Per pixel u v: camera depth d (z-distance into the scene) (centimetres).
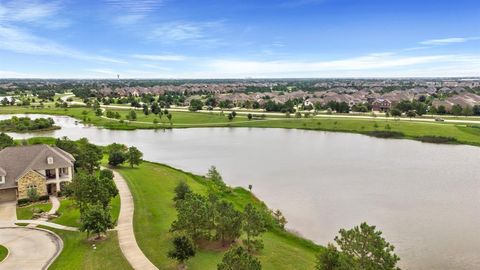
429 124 15562
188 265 4222
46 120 17375
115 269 4144
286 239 5194
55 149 7656
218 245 4788
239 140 13725
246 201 6681
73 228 5350
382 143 12862
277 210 5984
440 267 4462
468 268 4438
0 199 6550
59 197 6756
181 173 8756
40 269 4200
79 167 8100
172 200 6556
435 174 8562
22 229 5350
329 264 3478
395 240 5162
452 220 5859
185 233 4716
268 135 14950
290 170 9012
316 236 5325
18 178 6450
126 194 6838
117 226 5359
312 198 6912
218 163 9894
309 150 11612
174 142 13400
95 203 5366
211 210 4878
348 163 9744
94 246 4712
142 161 9512
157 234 5053
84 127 17450
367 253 3353
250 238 5031
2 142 10169
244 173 8775
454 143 12638
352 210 6291
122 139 14150
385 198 6894
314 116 19150
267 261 4388
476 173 8644
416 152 11206
